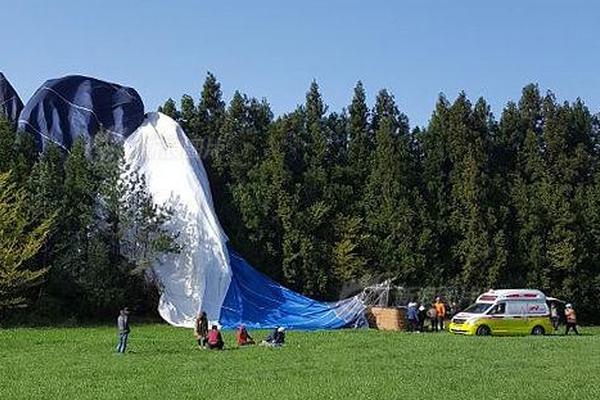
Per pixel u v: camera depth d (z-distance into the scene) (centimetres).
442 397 2292
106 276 5659
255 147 7456
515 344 4122
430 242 7044
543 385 2528
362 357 3422
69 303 5753
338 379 2673
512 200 7406
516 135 7944
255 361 3262
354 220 7012
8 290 5303
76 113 6669
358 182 7431
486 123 7838
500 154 7888
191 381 2627
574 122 8075
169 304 5759
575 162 7712
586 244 7312
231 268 6109
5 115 6419
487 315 5016
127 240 5884
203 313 3978
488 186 7344
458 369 2975
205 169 7062
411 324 5441
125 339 3641
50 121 6588
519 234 7262
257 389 2442
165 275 5900
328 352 3653
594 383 2575
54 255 5731
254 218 6850
